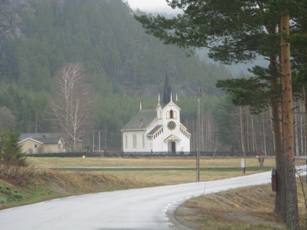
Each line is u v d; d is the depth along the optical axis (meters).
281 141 78.69
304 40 57.34
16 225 60.69
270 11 59.72
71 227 58.97
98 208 84.31
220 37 76.00
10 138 123.56
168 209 83.56
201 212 80.94
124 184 147.25
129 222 65.00
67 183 128.12
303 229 68.00
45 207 85.94
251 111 79.44
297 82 66.44
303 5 57.34
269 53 69.62
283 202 78.94
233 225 65.06
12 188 104.75
